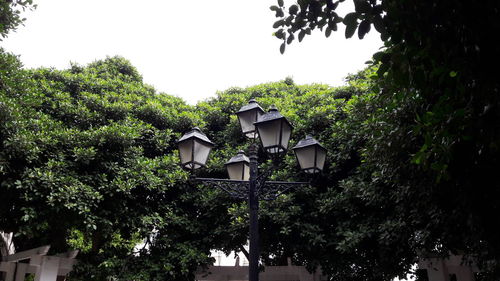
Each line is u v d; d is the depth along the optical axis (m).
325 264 8.35
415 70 2.57
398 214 6.31
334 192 8.06
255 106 5.31
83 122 9.12
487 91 2.54
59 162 7.49
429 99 3.74
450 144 3.07
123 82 11.12
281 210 8.11
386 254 7.27
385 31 2.43
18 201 7.53
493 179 3.77
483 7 2.18
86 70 11.34
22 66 8.38
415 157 3.00
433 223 5.45
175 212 9.05
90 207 7.67
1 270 8.67
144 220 8.17
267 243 8.63
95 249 9.37
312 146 5.01
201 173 9.33
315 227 8.09
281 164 8.89
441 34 2.29
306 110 9.85
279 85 11.90
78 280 8.46
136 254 8.85
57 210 7.00
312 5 2.82
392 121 5.10
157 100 10.87
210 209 8.73
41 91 9.16
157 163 9.00
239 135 10.05
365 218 7.59
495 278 4.84
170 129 9.83
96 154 8.20
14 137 6.89
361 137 7.29
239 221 7.98
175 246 8.59
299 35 2.94
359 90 9.73
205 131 10.48
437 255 7.00
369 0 2.40
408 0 2.27
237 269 9.38
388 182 5.84
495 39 2.26
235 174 5.55
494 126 2.65
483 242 4.84
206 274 9.18
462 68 2.38
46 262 8.24
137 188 8.66
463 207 4.43
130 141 8.58
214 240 9.01
